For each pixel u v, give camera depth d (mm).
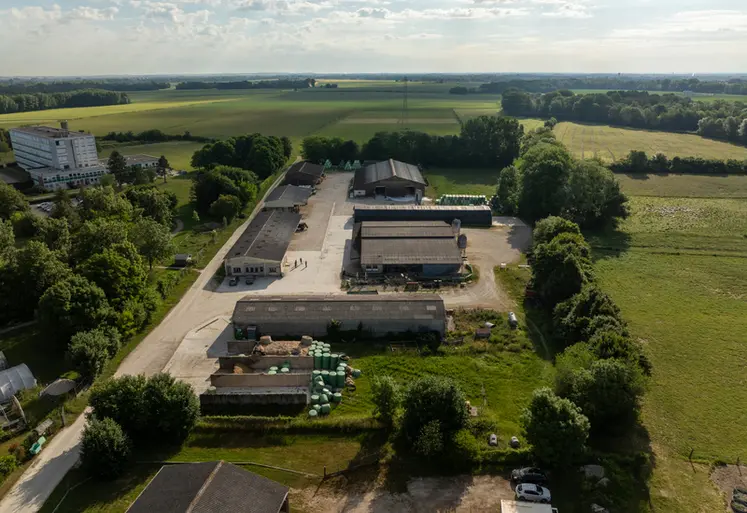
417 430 51844
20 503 45562
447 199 142000
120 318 71125
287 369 65000
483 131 188375
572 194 118625
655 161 176875
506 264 99938
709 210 132875
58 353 68750
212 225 122875
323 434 55219
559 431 47250
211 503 38750
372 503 46375
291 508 45500
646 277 93625
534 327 77000
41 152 169125
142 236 90938
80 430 54969
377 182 146375
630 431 55156
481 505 46031
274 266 93500
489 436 53969
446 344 72375
